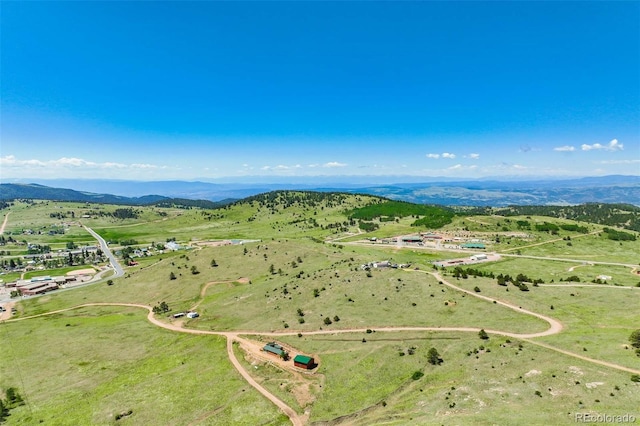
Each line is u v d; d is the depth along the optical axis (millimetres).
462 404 74438
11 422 95688
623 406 63844
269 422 85625
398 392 89062
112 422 91188
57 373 122375
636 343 88375
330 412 85500
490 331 112500
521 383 78062
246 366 114250
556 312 124062
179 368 117312
